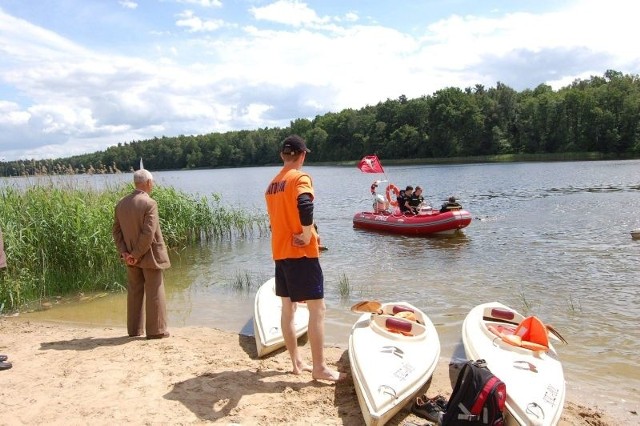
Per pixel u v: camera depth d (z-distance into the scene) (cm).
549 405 409
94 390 448
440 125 7662
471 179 3719
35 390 450
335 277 988
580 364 551
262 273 1066
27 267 907
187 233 1473
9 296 846
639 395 478
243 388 454
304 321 634
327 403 427
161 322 614
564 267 995
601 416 436
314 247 446
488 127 7650
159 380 470
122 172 1390
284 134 10669
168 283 998
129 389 449
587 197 2216
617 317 696
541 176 3694
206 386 457
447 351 588
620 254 1086
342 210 2256
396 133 8112
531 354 493
